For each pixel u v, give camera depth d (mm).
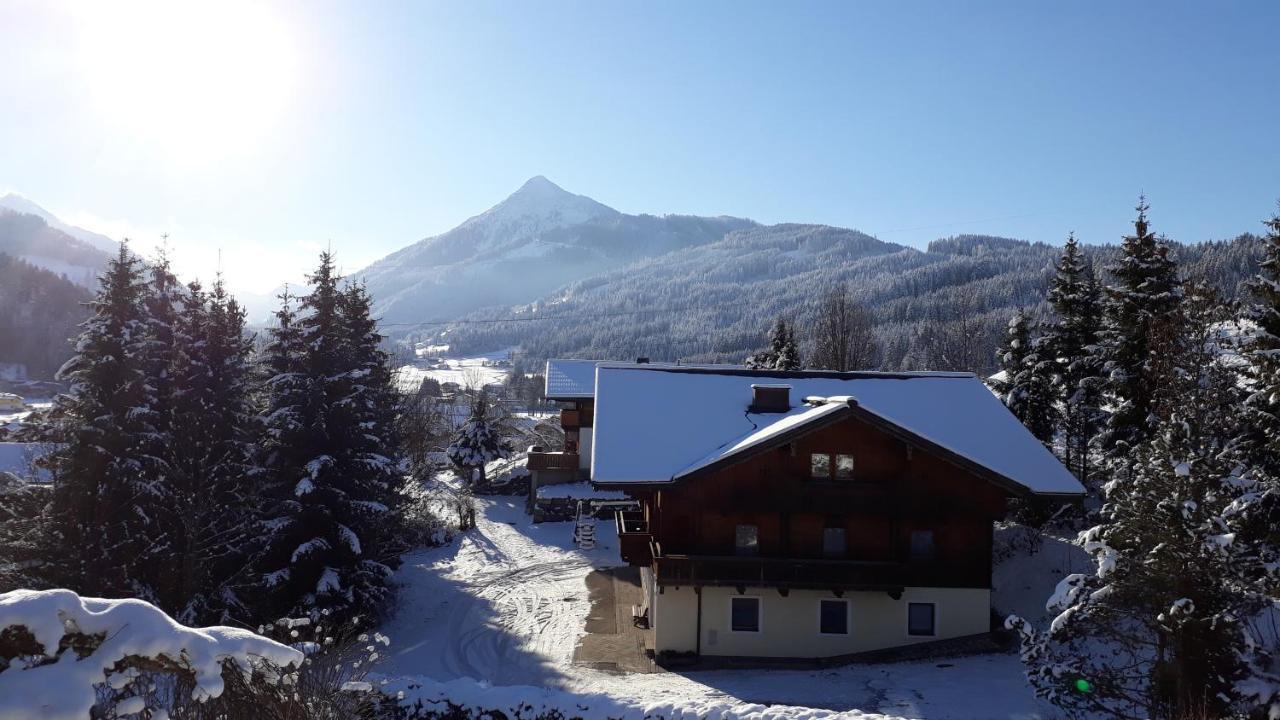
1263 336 24375
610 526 45594
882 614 26625
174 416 26344
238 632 10000
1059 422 40562
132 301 26281
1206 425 24047
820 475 26812
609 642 28156
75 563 23797
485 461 58250
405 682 18672
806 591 26672
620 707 17625
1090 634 19094
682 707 17344
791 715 16797
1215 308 26562
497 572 37656
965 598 26469
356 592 28562
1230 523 17891
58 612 8148
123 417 25109
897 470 26578
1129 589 17016
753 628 26781
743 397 32562
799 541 26859
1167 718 16266
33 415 25438
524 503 53406
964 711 20375
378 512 29188
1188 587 16312
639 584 35219
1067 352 38438
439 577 37000
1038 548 33312
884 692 22297
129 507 24719
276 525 27344
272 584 26344
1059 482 27406
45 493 25156
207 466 27125
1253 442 24297
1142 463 18516
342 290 37938
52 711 7809
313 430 28812
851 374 35500
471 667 25719
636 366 34688
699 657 26375
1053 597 17812
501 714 17766
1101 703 18422
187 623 23969
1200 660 16078
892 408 32656
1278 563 16156
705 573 26062
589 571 37562
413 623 30797
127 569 24719
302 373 29469
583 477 51844
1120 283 33500
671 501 27000
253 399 31203
